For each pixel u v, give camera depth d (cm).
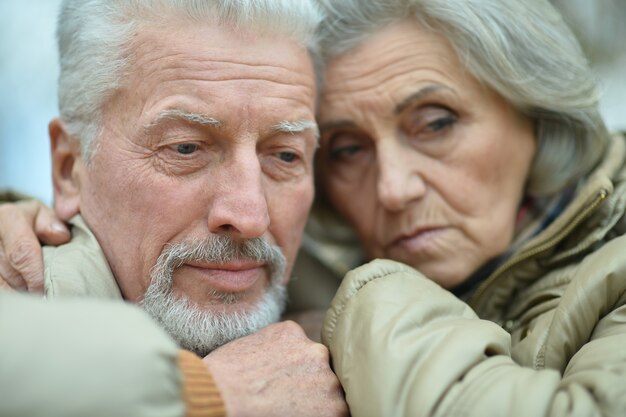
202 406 102
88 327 90
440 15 160
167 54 138
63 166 158
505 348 125
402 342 119
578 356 124
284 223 153
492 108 168
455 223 168
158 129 139
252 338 134
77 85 148
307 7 152
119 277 147
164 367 91
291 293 205
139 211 142
